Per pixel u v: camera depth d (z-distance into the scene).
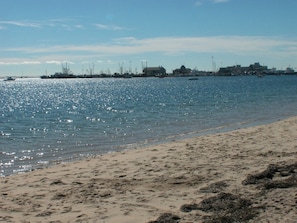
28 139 23.41
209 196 8.27
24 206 8.18
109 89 120.12
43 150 19.09
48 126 30.77
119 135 24.06
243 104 47.59
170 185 9.50
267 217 6.69
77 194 9.01
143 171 11.39
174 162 12.52
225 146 15.41
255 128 21.70
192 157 13.27
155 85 143.88
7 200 8.71
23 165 15.38
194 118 33.16
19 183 10.59
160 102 56.97
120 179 10.45
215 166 11.43
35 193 9.32
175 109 43.34
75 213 7.57
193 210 7.36
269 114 35.25
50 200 8.60
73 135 24.81
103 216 7.30
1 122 34.94
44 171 12.45
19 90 130.75
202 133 23.55
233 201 7.63
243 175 9.98
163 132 24.83
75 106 56.03
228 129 25.22
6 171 14.27
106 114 40.75
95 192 9.12
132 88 122.25
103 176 11.01
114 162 13.32
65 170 12.36
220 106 45.44
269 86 103.50
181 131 25.06
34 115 42.25
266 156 12.47
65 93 103.00
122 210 7.62
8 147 20.22
